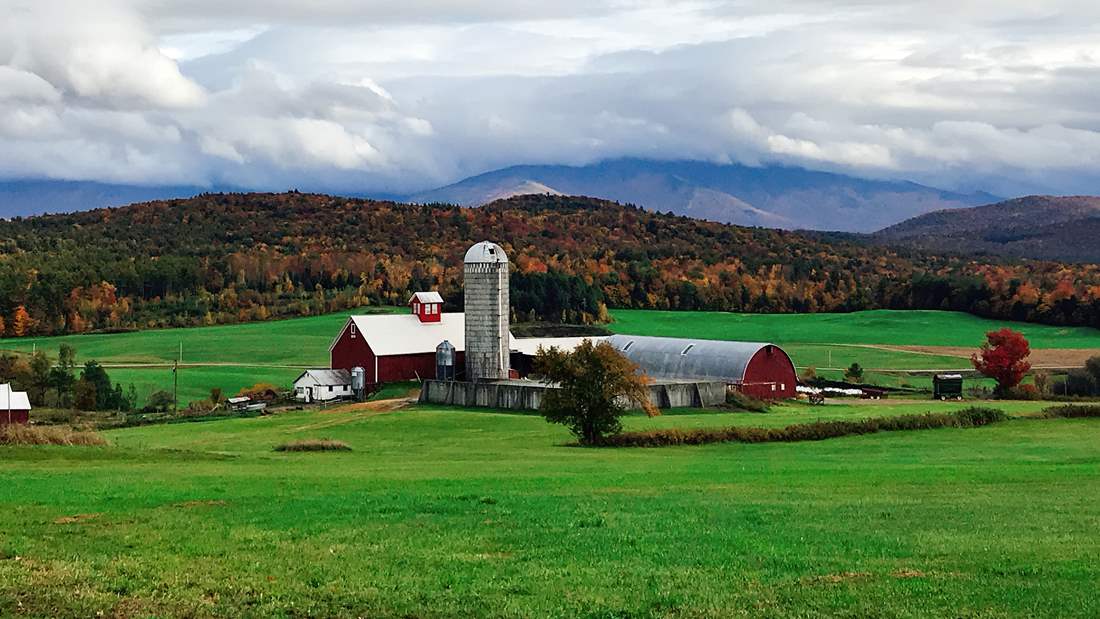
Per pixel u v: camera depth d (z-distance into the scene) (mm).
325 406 112562
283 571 25547
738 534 30484
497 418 91750
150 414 112938
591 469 51062
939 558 27516
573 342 131750
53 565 25641
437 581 24734
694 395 101750
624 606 22922
